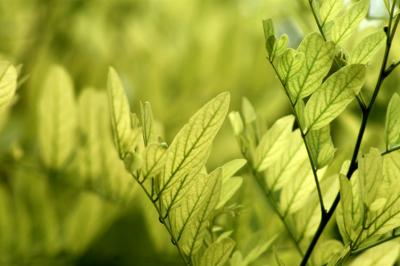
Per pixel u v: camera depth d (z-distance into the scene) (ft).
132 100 3.24
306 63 1.58
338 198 1.65
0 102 1.54
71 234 2.43
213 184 1.56
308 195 1.77
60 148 2.19
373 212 1.54
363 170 1.54
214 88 3.22
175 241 1.59
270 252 1.95
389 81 2.11
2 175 2.36
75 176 2.20
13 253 2.40
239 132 1.82
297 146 1.77
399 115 1.62
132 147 1.58
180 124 3.18
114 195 2.20
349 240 1.57
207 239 1.73
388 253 1.74
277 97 3.03
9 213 2.41
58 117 2.19
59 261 2.41
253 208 1.95
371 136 2.11
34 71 3.10
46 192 2.39
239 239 1.88
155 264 2.43
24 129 2.56
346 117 2.17
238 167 1.65
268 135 1.78
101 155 2.18
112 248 2.42
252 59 3.24
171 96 3.25
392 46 2.08
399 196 1.53
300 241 1.78
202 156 1.56
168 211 1.58
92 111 2.19
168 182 1.57
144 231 2.43
